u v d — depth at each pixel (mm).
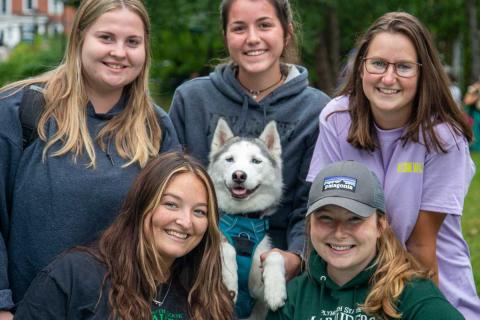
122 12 4090
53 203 3881
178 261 3967
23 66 21812
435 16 30328
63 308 3553
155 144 4242
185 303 3865
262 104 4793
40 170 3902
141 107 4227
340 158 4395
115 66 4086
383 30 4082
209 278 3912
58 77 4121
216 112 4863
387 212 4250
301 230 4680
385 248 3957
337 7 21766
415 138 4141
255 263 4621
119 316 3582
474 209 10750
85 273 3605
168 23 19688
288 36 4855
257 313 4680
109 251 3727
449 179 4148
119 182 3986
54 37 24703
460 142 4168
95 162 3980
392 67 4055
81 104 4074
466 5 30625
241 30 4660
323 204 3852
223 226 4723
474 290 4473
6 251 3908
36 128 3949
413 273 3875
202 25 19500
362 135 4234
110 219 3973
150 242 3734
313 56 22547
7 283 3865
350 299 3912
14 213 3916
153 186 3709
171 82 23094
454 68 33969
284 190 4805
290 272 4473
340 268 3889
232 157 4695
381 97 4098
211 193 3834
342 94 4434
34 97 4008
